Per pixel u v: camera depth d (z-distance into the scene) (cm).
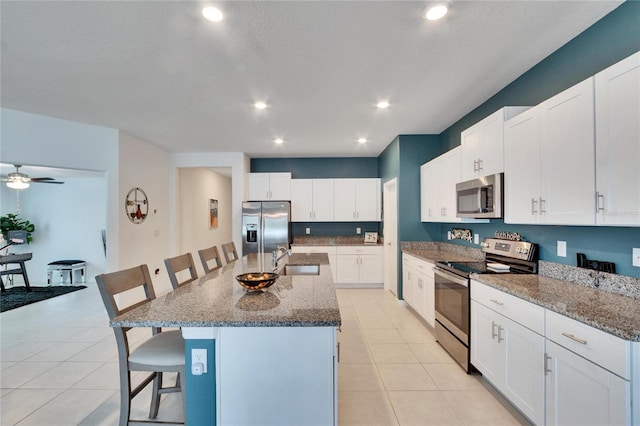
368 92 277
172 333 183
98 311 401
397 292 436
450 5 163
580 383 136
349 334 321
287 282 208
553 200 179
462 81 256
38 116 341
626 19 163
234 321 133
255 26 180
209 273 248
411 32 187
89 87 265
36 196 613
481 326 219
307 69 233
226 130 395
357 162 581
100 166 380
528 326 169
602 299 160
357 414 193
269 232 505
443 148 401
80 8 163
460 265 272
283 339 138
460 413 194
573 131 165
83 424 185
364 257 524
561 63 205
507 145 222
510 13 170
